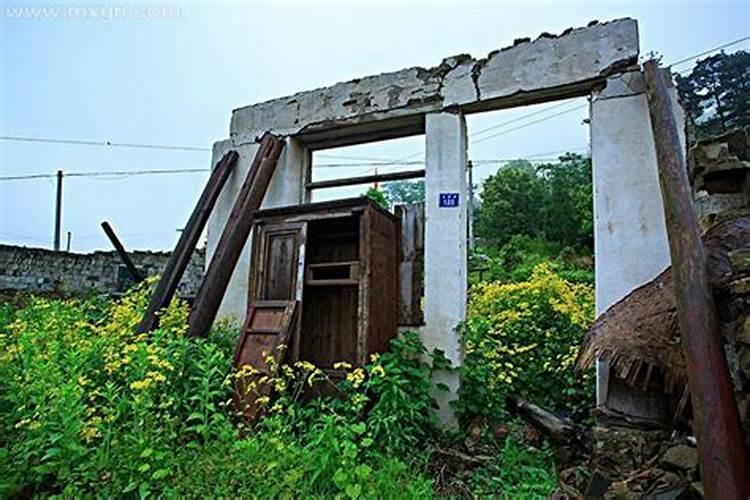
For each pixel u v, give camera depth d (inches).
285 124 208.4
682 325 82.3
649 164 140.6
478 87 169.3
